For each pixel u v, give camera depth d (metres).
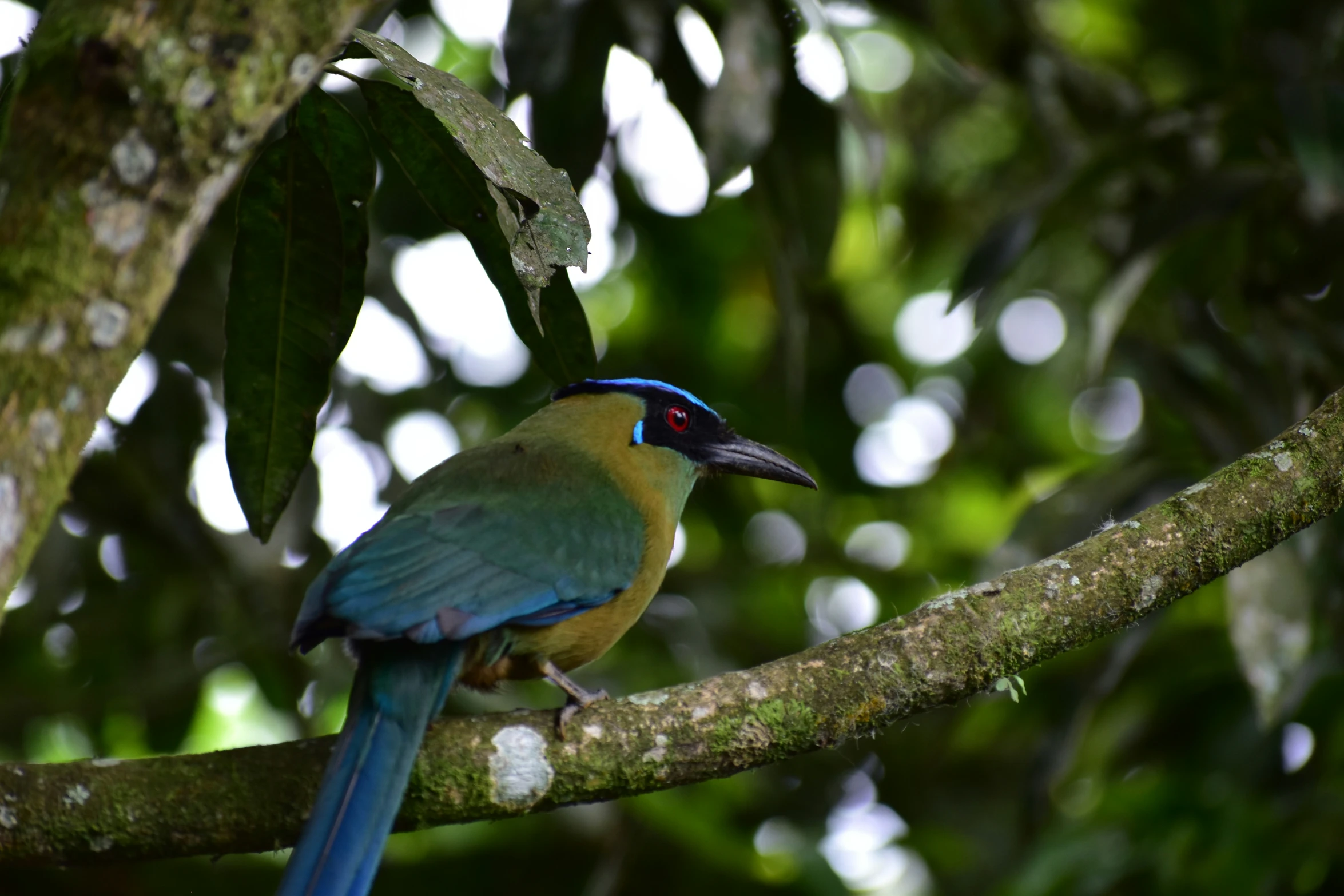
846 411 14.62
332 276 6.48
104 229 3.73
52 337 3.70
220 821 5.90
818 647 6.58
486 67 14.59
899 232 16.78
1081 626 6.51
